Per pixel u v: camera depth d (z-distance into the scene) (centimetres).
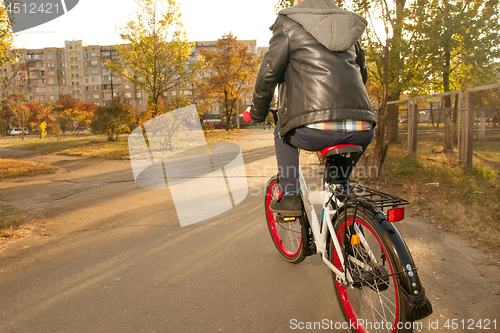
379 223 161
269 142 1714
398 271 147
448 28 963
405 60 1039
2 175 804
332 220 200
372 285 164
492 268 265
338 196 193
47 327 198
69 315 211
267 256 298
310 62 176
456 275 255
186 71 1588
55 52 10862
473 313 206
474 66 1008
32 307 221
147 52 1509
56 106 6275
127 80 1579
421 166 746
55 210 473
